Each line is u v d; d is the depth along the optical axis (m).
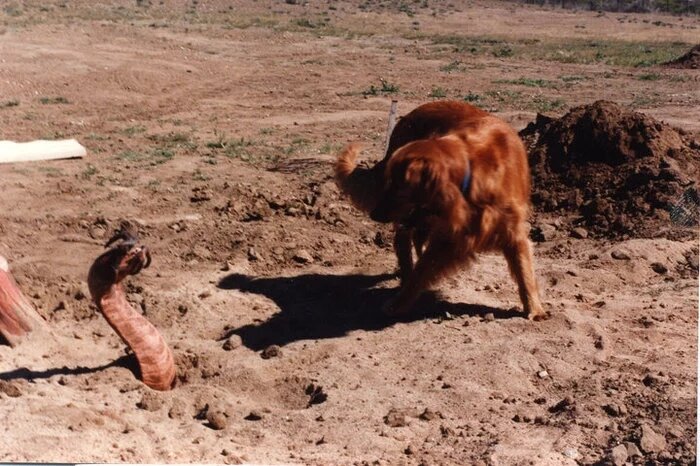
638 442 5.96
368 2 60.84
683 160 11.61
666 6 62.72
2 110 19.45
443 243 7.73
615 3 63.12
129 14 42.62
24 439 5.73
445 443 6.12
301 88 23.67
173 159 14.29
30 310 7.64
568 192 11.41
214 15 46.31
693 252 9.81
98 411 6.22
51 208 11.30
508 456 5.84
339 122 18.47
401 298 8.12
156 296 8.64
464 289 8.83
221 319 8.30
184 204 11.53
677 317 8.19
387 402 6.68
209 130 17.45
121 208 11.35
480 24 49.69
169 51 29.75
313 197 11.65
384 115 19.41
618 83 25.22
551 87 24.25
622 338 7.71
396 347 7.56
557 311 8.15
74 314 8.34
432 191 7.15
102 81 23.23
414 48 35.22
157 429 6.20
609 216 10.72
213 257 9.72
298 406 6.89
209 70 26.56
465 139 7.53
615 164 11.60
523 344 7.47
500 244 7.81
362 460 5.88
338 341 7.73
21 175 12.95
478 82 25.14
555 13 59.09
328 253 9.91
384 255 9.88
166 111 19.92
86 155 14.55
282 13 50.50
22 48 26.88
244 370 7.27
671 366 7.17
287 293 8.88
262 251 9.84
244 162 14.09
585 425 6.24
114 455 5.70
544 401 6.70
